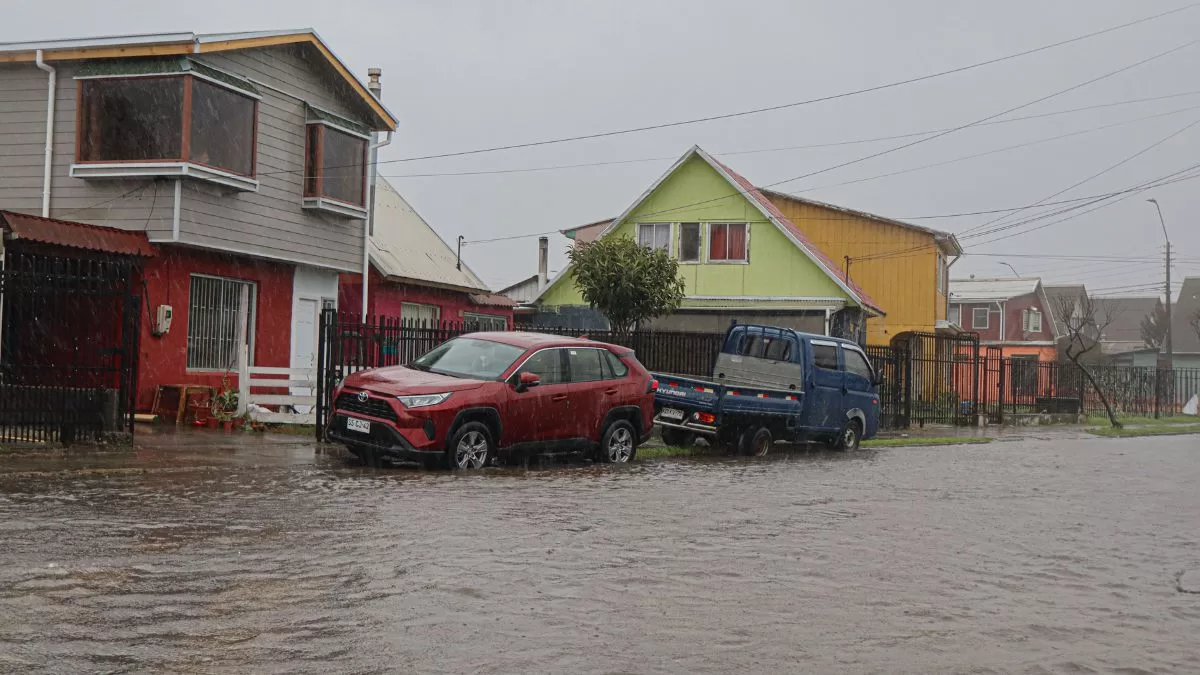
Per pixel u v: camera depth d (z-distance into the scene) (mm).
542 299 35875
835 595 7242
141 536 8148
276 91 21109
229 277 20672
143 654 5258
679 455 17688
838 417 20281
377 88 28078
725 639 5973
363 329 16938
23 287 13453
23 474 11297
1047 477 16250
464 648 5566
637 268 26578
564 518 9875
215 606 6207
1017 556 9133
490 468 13797
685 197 35688
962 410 32469
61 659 5125
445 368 14453
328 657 5328
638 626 6168
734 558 8375
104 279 14141
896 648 5945
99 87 18812
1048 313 63906
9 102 19234
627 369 15672
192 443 15258
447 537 8602
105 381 17750
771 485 13578
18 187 19234
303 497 10555
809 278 34625
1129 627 6723
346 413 13547
